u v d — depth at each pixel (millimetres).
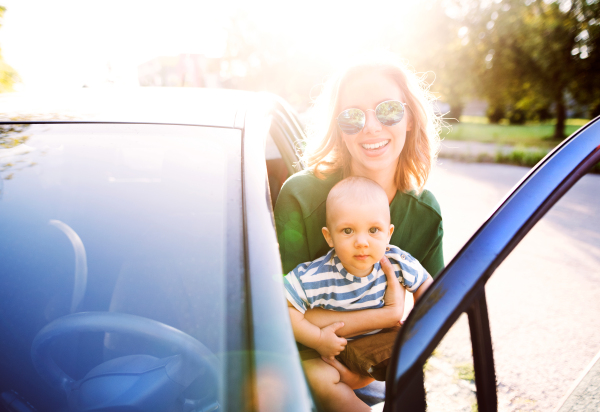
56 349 953
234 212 1053
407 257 1409
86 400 881
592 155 1021
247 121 1377
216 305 891
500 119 25766
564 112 16875
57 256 1086
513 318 3266
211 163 1197
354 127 1401
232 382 778
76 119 1343
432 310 821
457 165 12492
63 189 1216
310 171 1522
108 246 1079
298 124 2420
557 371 2576
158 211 1124
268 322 838
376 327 1323
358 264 1287
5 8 5000
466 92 19344
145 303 968
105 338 954
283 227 1421
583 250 4762
